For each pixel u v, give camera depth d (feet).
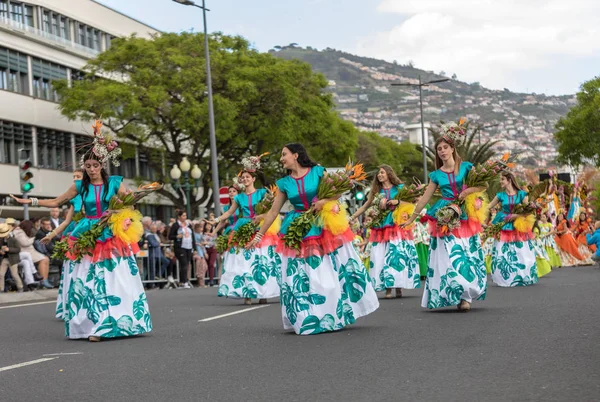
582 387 22.93
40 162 167.63
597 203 179.22
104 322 38.11
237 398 23.67
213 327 41.86
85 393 25.38
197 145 164.55
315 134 174.09
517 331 34.55
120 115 154.40
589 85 222.48
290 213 38.04
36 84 168.55
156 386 26.02
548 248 88.99
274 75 162.71
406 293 60.39
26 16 170.91
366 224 56.65
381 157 317.63
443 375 25.50
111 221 38.70
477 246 43.52
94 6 197.67
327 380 25.68
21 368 30.60
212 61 158.81
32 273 77.97
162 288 93.40
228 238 58.03
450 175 43.47
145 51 158.30
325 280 36.88
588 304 45.01
